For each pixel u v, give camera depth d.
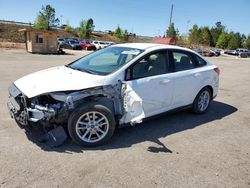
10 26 54.22
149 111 4.88
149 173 3.57
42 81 4.21
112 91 4.26
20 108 4.07
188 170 3.71
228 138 4.94
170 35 63.12
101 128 4.26
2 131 4.55
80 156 3.89
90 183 3.27
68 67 5.03
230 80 12.77
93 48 40.56
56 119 3.98
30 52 26.31
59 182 3.25
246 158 4.19
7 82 8.94
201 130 5.23
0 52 24.03
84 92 4.04
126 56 4.76
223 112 6.62
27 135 4.43
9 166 3.52
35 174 3.38
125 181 3.35
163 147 4.37
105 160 3.82
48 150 3.99
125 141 4.50
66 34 65.62
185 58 5.59
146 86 4.64
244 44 97.44
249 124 5.82
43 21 57.91
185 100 5.59
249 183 3.51
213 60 31.94
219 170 3.77
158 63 4.98
